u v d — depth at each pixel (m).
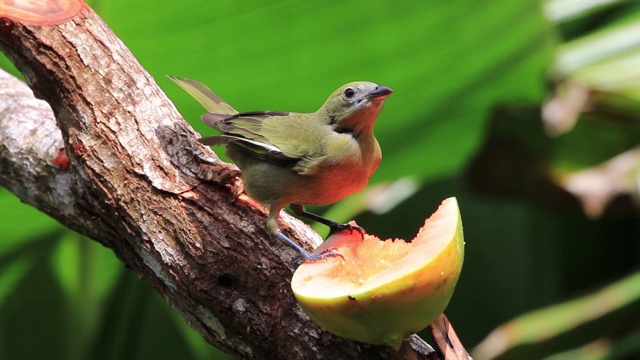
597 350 12.26
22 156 8.73
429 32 10.41
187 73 10.26
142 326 12.21
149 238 7.75
